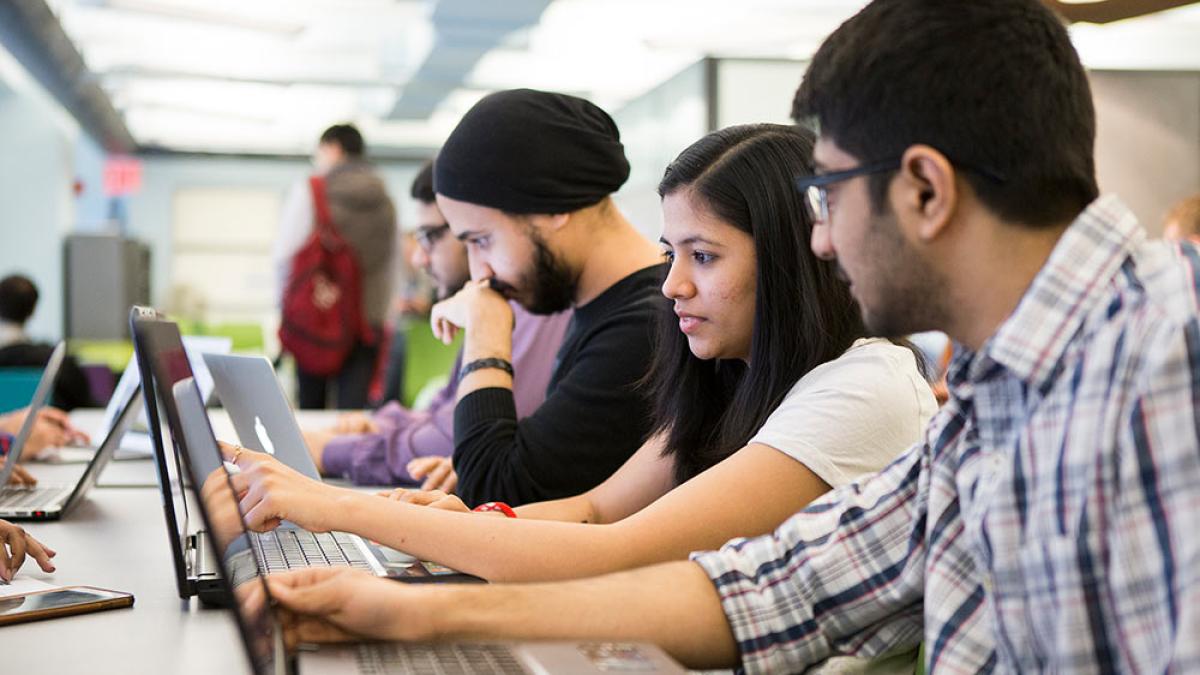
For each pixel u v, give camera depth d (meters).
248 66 10.07
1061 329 0.94
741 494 1.41
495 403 2.08
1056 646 0.92
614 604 1.15
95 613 1.30
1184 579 0.83
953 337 1.03
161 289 15.77
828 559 1.21
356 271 5.58
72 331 9.73
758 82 4.89
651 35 8.81
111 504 2.16
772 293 1.54
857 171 1.00
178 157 15.71
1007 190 0.95
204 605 1.33
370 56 9.66
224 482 1.04
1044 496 0.93
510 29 8.57
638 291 2.13
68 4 7.88
